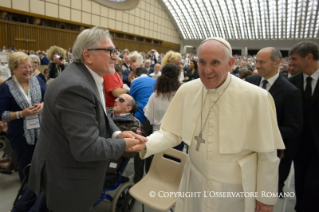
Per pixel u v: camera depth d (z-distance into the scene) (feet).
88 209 4.05
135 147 3.98
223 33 98.99
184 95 4.27
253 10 83.20
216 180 3.77
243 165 3.66
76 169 3.72
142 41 79.51
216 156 3.76
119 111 7.02
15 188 7.82
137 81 8.57
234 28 95.40
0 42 39.45
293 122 5.47
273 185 3.70
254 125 3.59
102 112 3.78
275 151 3.76
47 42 46.80
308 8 76.07
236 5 82.43
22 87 6.98
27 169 5.52
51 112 3.55
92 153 3.32
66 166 3.68
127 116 7.01
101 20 59.36
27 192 5.48
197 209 4.03
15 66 6.57
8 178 8.42
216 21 92.22
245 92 3.64
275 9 80.23
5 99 6.64
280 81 5.89
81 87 3.34
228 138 3.61
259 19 87.10
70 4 50.14
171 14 91.25
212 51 3.28
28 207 5.36
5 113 6.49
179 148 7.73
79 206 3.87
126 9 66.28
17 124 6.87
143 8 75.61
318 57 5.56
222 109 3.68
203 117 3.92
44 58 28.25
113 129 4.50
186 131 4.07
